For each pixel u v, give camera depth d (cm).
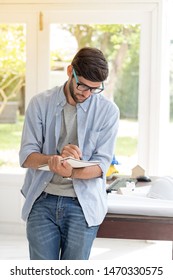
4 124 473
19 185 465
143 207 235
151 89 445
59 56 458
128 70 450
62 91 204
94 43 452
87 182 202
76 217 198
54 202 200
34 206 204
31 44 459
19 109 468
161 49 441
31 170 211
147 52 445
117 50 450
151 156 449
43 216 200
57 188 201
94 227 203
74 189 199
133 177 339
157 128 446
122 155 457
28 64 461
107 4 442
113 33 449
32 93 464
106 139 204
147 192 279
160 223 229
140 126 450
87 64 187
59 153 204
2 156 474
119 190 280
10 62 466
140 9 439
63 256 204
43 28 455
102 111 204
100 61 188
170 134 458
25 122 208
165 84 449
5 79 470
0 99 471
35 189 204
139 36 446
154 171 448
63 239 204
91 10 444
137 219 230
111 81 454
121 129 455
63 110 204
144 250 419
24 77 466
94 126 203
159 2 436
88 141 203
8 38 464
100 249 420
